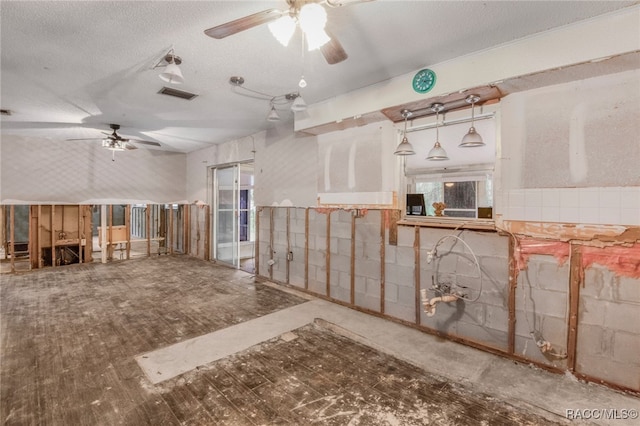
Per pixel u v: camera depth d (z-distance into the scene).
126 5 1.93
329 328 3.33
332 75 3.02
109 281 5.12
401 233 3.44
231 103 3.86
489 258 2.81
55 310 3.79
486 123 3.85
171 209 7.56
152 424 1.89
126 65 2.78
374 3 1.92
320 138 4.31
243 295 4.44
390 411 2.02
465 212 5.06
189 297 4.33
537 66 2.27
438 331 3.15
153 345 2.91
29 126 5.05
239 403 2.09
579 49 2.12
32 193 6.05
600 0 1.89
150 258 7.09
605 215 2.27
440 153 3.04
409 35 2.30
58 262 6.35
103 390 2.22
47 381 2.32
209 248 6.93
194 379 2.36
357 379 2.38
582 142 2.36
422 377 2.41
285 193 5.00
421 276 3.29
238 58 2.65
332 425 1.89
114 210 10.33
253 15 1.60
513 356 2.68
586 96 2.35
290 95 3.56
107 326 3.33
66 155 6.37
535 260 2.57
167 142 6.45
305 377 2.40
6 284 4.93
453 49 2.52
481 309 2.86
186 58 2.66
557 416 1.97
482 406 2.07
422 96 2.85
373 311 3.70
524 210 2.62
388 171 3.54
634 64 2.10
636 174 2.16
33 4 1.90
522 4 1.94
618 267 2.22
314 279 4.45
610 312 2.26
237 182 6.30
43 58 2.64
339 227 4.07
